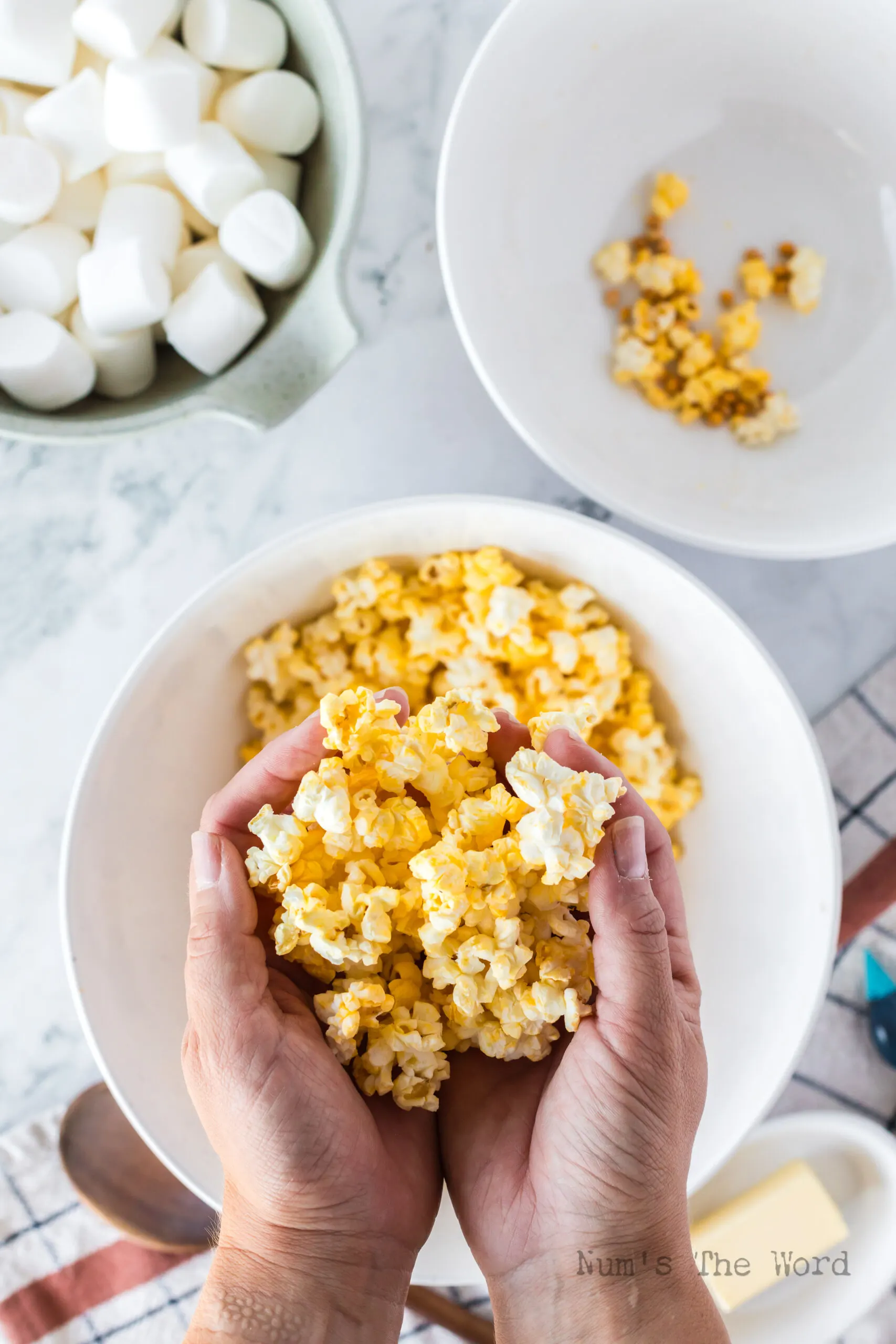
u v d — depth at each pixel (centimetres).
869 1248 49
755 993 44
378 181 48
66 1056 49
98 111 43
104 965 41
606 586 44
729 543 45
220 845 36
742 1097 43
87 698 49
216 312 43
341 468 48
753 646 42
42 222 44
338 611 44
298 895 35
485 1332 48
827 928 42
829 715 49
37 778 49
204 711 44
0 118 43
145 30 41
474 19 47
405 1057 36
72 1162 48
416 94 47
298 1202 34
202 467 48
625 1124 34
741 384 48
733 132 48
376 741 36
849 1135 49
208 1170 41
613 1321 33
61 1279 49
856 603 50
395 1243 35
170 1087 42
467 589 45
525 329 47
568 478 44
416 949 37
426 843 36
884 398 48
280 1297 34
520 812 36
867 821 49
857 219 48
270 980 37
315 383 42
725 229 48
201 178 43
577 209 47
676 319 47
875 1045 50
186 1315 49
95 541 48
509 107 45
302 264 44
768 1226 48
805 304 48
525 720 45
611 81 46
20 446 48
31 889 49
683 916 38
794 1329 49
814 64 47
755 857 45
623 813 37
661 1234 34
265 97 43
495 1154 36
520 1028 35
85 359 44
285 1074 34
